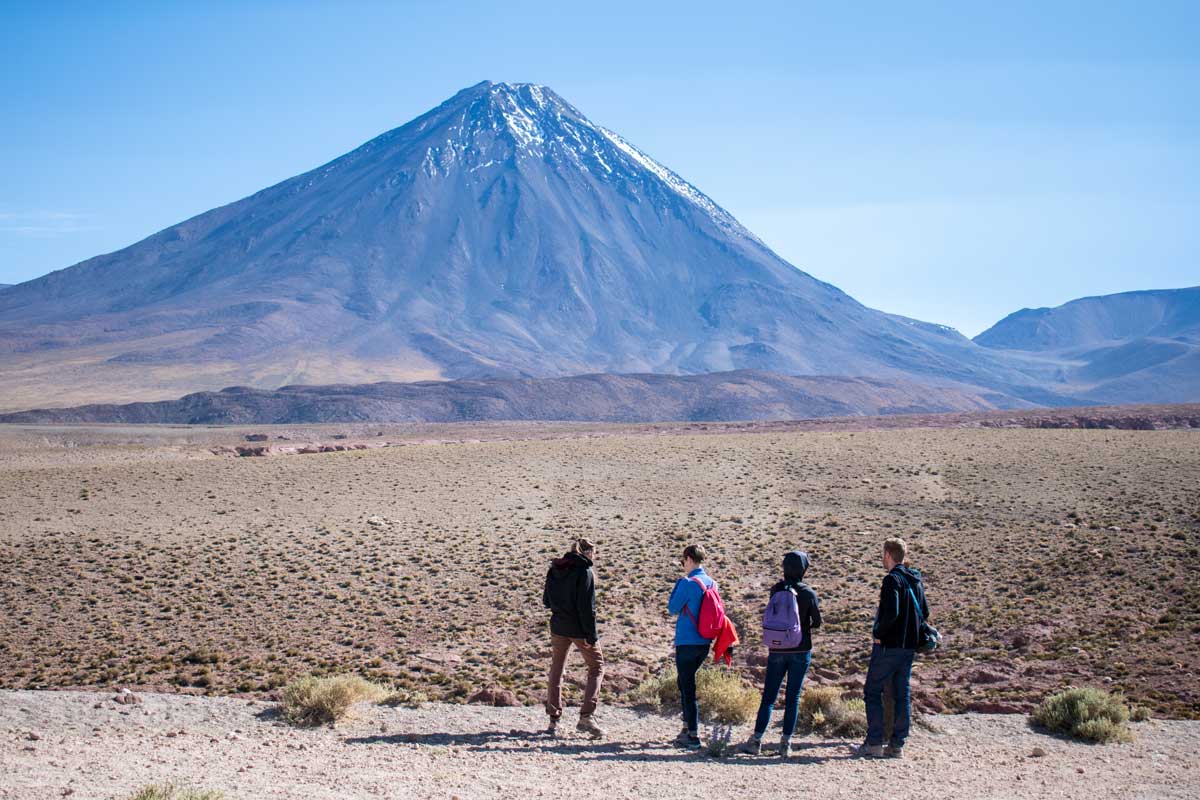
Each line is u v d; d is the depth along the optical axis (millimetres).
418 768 12008
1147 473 43344
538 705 17781
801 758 12992
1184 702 18562
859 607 27766
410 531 38844
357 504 44719
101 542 36188
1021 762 12977
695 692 13711
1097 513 36531
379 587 30812
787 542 35812
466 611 28266
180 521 40812
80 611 28094
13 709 15273
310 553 35000
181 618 27453
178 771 11180
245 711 16094
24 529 38531
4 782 10164
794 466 51844
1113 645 22766
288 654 24266
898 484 45562
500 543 36719
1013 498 40781
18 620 27203
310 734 14312
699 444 62438
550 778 11633
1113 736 14789
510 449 62688
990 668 21875
